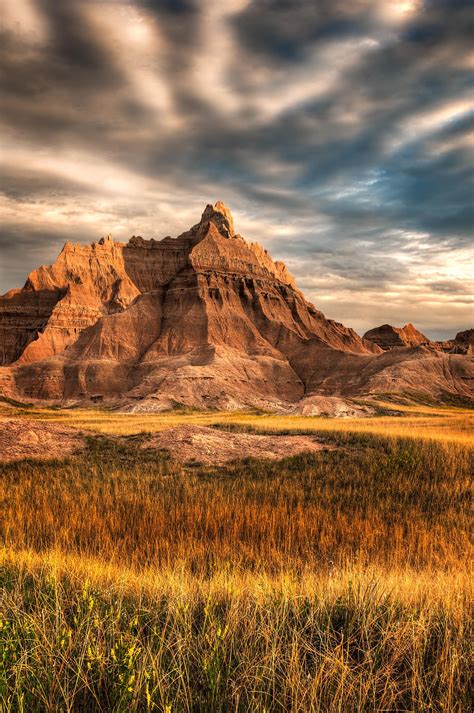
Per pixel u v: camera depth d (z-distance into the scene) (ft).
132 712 10.68
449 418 190.60
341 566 32.09
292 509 49.34
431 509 54.13
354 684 12.21
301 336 547.90
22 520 42.63
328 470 71.56
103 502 50.19
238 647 13.96
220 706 11.34
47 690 11.62
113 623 14.44
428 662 13.94
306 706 11.36
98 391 469.57
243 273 594.65
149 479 62.28
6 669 11.85
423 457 79.10
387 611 16.71
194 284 560.61
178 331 522.88
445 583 21.70
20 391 480.64
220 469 71.87
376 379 411.54
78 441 85.20
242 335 535.19
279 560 32.96
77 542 38.86
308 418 211.61
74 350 533.14
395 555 36.09
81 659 12.03
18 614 15.10
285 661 12.89
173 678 11.82
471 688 12.62
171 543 38.34
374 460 77.61
